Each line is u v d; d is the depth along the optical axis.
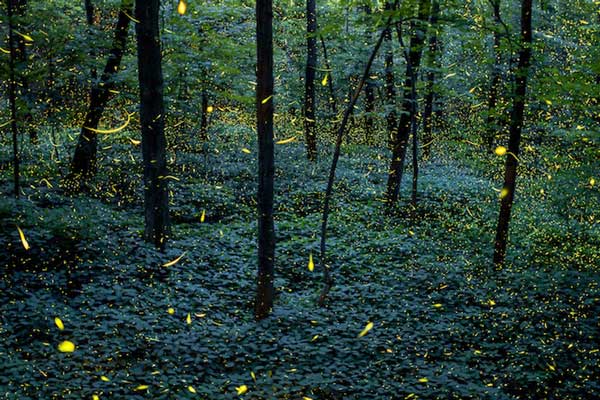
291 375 6.61
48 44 11.27
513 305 8.89
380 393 6.44
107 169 15.38
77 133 18.55
